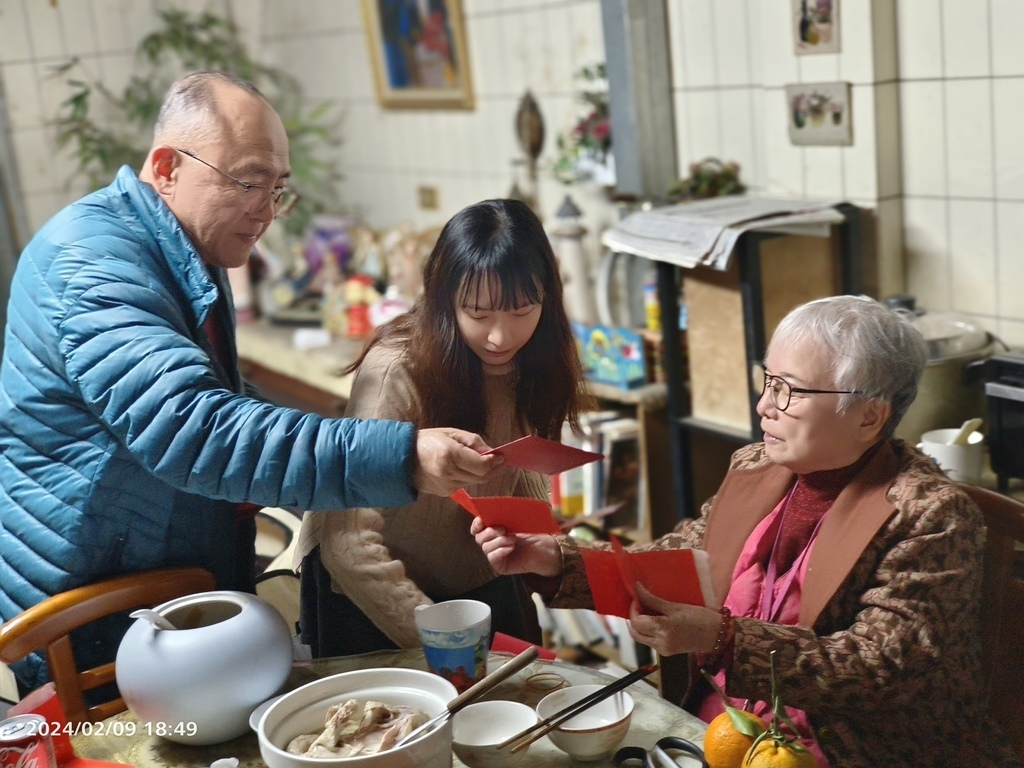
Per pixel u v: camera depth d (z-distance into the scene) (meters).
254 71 5.17
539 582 1.62
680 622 1.38
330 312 4.12
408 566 1.67
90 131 4.86
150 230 1.60
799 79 2.60
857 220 2.49
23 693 1.62
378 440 1.32
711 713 1.63
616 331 2.86
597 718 1.31
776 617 1.58
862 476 1.54
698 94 2.97
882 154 2.49
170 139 1.61
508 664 1.22
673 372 2.65
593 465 2.92
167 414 1.35
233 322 1.78
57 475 1.53
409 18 4.23
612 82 3.07
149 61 5.07
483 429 1.66
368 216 4.89
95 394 1.40
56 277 1.50
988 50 2.29
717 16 2.84
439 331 1.58
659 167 3.08
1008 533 1.55
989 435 2.07
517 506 1.37
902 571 1.46
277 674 1.35
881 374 1.49
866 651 1.41
